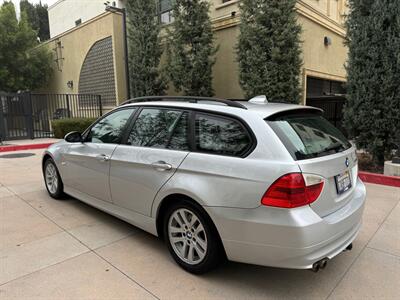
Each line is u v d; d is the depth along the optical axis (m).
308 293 2.65
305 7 9.48
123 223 4.05
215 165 2.68
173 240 3.05
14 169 7.22
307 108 3.07
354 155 3.17
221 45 9.91
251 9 7.78
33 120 12.77
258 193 2.42
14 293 2.61
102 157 3.74
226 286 2.74
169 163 2.99
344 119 7.07
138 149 3.37
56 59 17.05
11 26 16.28
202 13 8.97
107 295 2.60
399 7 5.91
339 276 2.89
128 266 3.03
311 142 2.71
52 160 4.83
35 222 4.06
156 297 2.58
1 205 4.70
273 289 2.70
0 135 10.95
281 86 7.56
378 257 3.21
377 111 6.34
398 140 6.17
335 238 2.54
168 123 3.22
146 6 10.53
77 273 2.90
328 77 11.41
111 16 12.51
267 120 2.64
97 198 4.00
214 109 2.92
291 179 2.33
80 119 12.59
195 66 8.91
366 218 4.18
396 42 5.95
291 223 2.30
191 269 2.90
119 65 12.80
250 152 2.56
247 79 8.00
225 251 2.65
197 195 2.71
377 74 6.30
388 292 2.66
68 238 3.62
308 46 9.97
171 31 10.55
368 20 6.30
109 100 13.45
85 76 14.80
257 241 2.45
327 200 2.56
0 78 15.94
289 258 2.36
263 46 7.67
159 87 10.64
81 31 14.64
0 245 3.44
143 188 3.25
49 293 2.62
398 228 3.87
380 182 5.80
